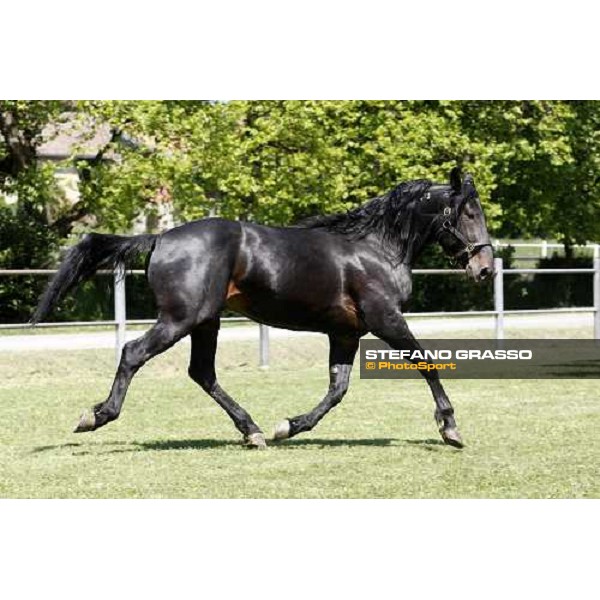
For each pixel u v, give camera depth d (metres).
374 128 28.12
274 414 14.13
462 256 11.30
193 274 10.60
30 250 27.41
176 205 24.89
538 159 32.72
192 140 24.58
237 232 10.86
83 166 24.52
